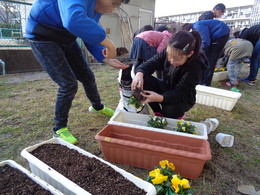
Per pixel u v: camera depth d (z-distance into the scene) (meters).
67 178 1.09
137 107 1.84
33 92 3.09
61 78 1.54
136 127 1.55
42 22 1.38
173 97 1.63
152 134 1.51
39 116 2.22
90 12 1.33
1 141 1.71
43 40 1.41
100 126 2.02
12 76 4.41
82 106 2.51
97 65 6.06
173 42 1.37
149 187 1.00
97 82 3.76
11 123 2.04
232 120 2.30
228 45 3.74
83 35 1.21
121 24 8.23
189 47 1.37
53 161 1.23
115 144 1.40
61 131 1.70
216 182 1.33
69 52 1.67
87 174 1.13
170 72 1.75
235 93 2.50
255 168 1.49
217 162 1.53
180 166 1.32
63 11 1.18
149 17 9.53
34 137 1.79
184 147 1.44
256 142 1.84
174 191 0.99
